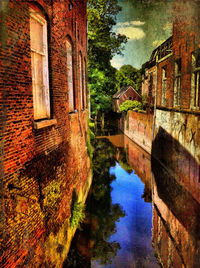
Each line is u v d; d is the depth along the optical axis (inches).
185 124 394.6
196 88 372.8
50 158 179.5
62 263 202.8
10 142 118.2
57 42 202.1
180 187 387.2
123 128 1100.5
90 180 425.1
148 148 692.7
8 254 113.3
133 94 992.9
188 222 283.7
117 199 390.3
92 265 229.5
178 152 422.9
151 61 556.4
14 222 120.0
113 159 652.1
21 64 130.7
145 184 466.3
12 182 119.6
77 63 311.4
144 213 339.3
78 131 302.2
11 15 118.7
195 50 363.3
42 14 168.1
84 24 411.8
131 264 233.0
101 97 958.4
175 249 249.9
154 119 616.4
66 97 234.7
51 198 179.2
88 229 295.3
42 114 178.7
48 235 170.4
